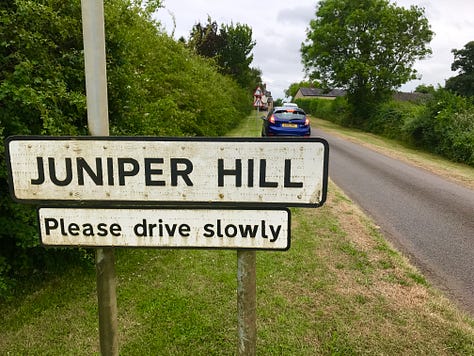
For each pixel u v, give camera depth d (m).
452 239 4.68
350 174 8.58
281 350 2.59
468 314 3.01
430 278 3.64
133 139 1.50
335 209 5.68
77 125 3.57
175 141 1.49
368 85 22.94
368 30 24.06
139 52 5.55
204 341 2.73
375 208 5.96
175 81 8.27
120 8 3.98
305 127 12.86
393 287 3.37
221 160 1.50
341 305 3.09
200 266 3.86
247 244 1.55
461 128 12.50
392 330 2.76
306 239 4.45
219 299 3.26
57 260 3.73
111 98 3.94
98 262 1.65
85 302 3.26
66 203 1.57
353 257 3.98
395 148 14.25
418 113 14.88
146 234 1.57
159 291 3.38
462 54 39.75
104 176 1.53
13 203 2.92
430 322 2.84
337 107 29.27
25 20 2.90
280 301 3.15
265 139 1.47
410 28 24.12
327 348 2.61
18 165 1.54
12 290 3.39
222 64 26.53
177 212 1.55
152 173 1.52
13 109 2.93
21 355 2.61
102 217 1.57
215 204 1.53
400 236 4.75
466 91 38.12
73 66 3.46
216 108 11.57
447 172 9.45
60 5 3.28
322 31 25.00
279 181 1.49
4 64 2.93
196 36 14.34
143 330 2.85
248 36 29.58
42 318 3.03
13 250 3.38
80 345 2.71
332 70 25.58
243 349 1.67
